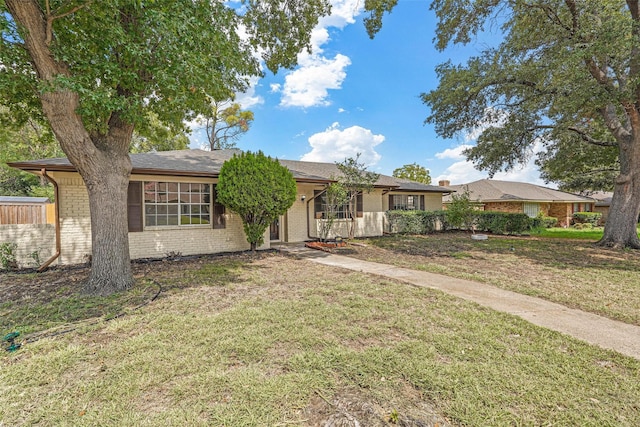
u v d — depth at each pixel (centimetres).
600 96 786
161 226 836
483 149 1255
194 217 889
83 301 455
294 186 929
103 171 509
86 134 482
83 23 481
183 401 222
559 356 290
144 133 752
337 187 1046
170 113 630
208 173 870
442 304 444
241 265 736
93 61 488
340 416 205
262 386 238
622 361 284
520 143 1220
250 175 842
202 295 486
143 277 606
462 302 454
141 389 236
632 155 995
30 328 352
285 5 846
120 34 439
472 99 1137
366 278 602
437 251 968
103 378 251
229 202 855
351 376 253
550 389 237
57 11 429
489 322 375
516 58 971
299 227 1207
